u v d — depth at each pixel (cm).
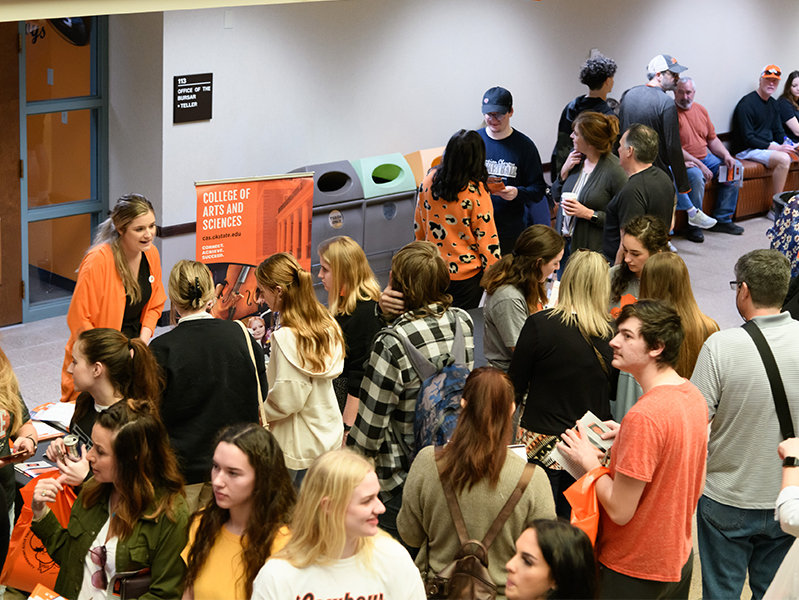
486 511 239
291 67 660
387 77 720
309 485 203
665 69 750
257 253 566
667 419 237
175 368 303
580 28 840
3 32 583
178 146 619
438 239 498
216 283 554
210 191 538
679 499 244
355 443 307
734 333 289
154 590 241
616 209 490
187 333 310
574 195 520
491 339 367
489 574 235
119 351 287
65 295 671
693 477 246
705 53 972
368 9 690
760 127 1002
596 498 248
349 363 367
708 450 299
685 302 322
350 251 361
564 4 819
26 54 602
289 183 567
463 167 477
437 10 733
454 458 240
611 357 311
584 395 311
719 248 886
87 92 636
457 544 242
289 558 205
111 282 408
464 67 767
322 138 696
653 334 242
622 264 386
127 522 239
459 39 755
